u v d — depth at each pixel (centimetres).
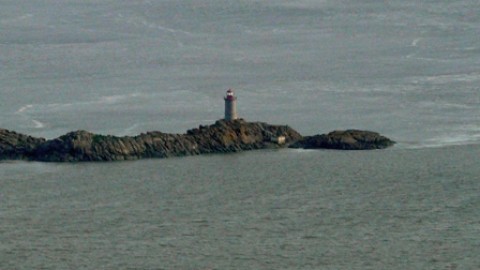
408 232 18300
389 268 17000
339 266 17075
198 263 17250
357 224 18688
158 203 19825
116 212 19425
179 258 17438
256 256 17462
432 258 17312
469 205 19488
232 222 18862
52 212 19475
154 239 18175
